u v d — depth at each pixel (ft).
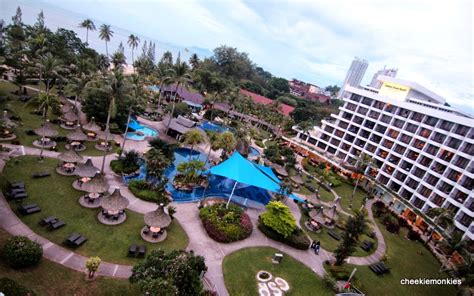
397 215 205.26
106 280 77.20
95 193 114.21
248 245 116.57
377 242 159.12
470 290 116.98
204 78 402.31
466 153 189.67
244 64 537.65
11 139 136.56
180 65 218.38
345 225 116.88
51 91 228.84
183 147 214.28
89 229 95.71
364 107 279.69
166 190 140.36
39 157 130.52
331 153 300.20
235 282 93.30
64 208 102.06
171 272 69.97
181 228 114.21
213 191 159.53
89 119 184.85
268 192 179.11
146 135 208.23
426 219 191.31
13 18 363.56
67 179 120.78
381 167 249.75
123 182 134.82
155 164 131.34
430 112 222.69
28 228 87.45
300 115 401.70
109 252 88.48
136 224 106.93
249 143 255.70
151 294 60.44
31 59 213.46
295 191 193.98
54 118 180.14
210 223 117.80
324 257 125.70
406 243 170.30
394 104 254.06
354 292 106.11
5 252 70.18
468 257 133.49
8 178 108.06
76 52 301.02
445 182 195.11
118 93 133.69
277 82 577.43
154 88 353.10
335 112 447.83
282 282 100.32
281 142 324.80
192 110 320.50
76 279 74.54
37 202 100.32
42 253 74.79
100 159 149.79
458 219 173.47
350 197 221.46
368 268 129.18
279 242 126.62
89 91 179.93
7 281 56.90
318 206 155.63
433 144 214.48
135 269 71.87
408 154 233.76
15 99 185.57
